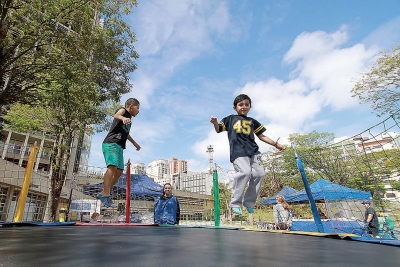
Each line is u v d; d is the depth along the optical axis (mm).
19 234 1674
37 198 9016
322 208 7172
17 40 5418
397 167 4477
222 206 5488
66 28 6410
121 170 3250
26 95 5992
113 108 9203
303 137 19656
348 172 5688
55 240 1363
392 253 1327
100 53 7371
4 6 5219
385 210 4766
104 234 1777
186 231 2371
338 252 1298
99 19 7945
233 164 2705
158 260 904
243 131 2789
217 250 1187
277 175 6289
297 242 1712
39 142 13703
